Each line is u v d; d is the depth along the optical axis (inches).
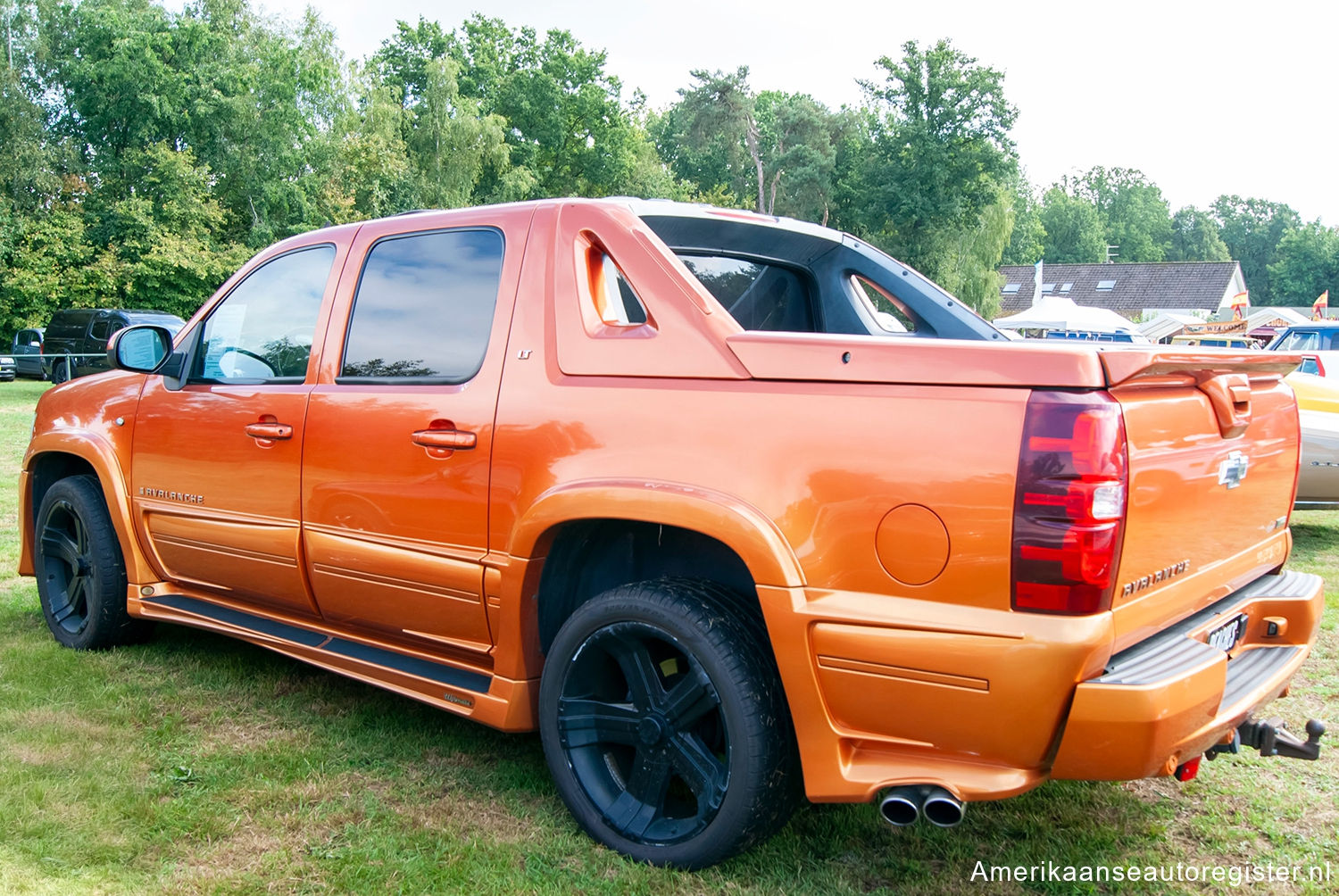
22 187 1507.1
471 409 115.3
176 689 152.6
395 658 128.1
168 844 105.7
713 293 143.2
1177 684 81.2
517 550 108.7
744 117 2551.7
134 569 161.8
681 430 98.7
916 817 86.0
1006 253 4124.0
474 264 123.0
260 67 1585.9
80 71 1563.7
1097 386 80.5
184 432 150.3
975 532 82.4
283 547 135.1
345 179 1691.7
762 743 94.0
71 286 1362.0
